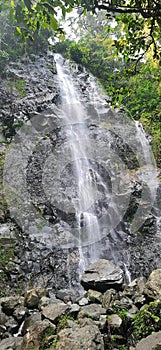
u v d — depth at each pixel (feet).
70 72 37.09
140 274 20.57
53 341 10.08
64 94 33.19
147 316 10.21
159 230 22.99
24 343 10.85
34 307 13.69
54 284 17.74
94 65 38.88
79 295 14.87
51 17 8.01
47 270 18.12
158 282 11.87
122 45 11.12
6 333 12.48
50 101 30.73
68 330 9.98
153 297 11.49
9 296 15.62
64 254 19.44
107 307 11.63
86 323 10.50
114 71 39.52
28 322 12.26
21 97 30.22
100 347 9.34
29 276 17.39
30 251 18.52
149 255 21.59
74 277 18.58
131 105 34.53
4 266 17.21
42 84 32.91
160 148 29.30
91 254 20.48
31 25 8.94
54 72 35.37
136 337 9.98
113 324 10.38
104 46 40.73
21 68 33.76
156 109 32.71
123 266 20.75
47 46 38.32
